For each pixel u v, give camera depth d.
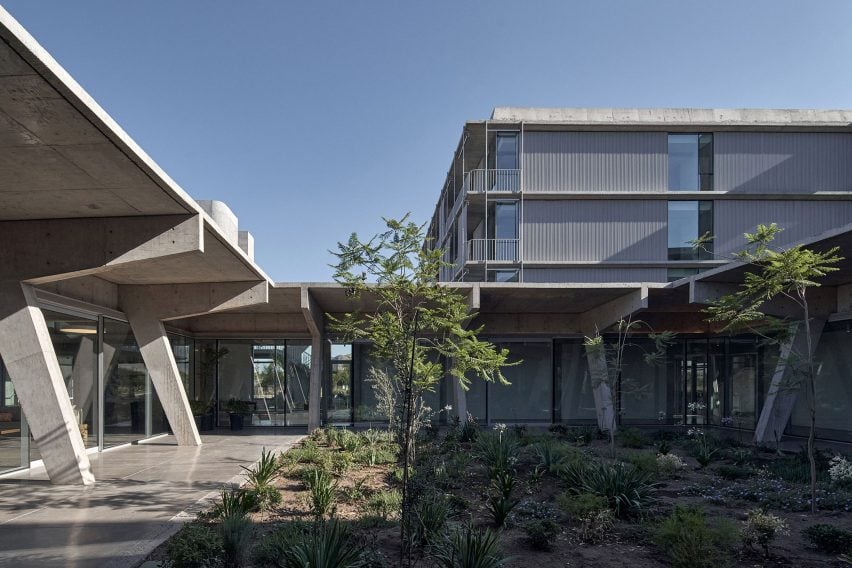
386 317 8.45
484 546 5.46
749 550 6.91
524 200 31.23
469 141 32.66
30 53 5.31
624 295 18.77
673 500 9.76
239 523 6.19
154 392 18.39
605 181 31.41
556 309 22.08
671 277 31.09
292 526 6.52
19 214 10.21
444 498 8.27
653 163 31.50
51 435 10.55
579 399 23.97
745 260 11.32
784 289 11.37
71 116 6.54
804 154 31.66
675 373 24.20
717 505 9.44
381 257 7.96
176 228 10.38
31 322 10.62
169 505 8.77
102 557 6.30
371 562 5.64
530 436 16.58
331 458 12.86
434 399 23.64
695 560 6.08
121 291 16.55
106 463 13.13
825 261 9.99
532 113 32.47
